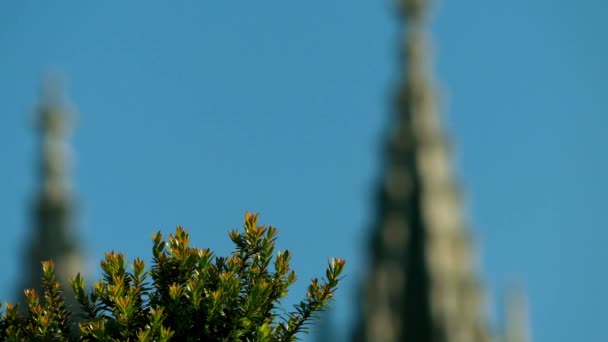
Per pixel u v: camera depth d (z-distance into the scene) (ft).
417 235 339.57
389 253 337.93
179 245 75.31
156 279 74.69
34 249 374.63
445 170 360.07
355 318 321.52
